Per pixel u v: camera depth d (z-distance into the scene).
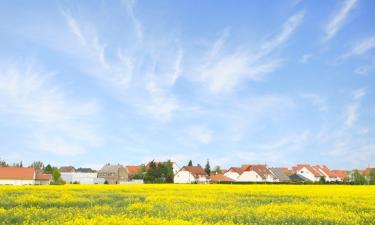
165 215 18.08
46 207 22.77
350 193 34.16
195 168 110.31
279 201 27.11
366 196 30.70
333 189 41.50
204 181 109.56
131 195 31.97
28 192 33.97
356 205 23.77
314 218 17.08
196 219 16.03
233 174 111.94
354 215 18.16
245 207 21.84
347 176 122.69
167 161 107.69
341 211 19.78
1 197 27.05
